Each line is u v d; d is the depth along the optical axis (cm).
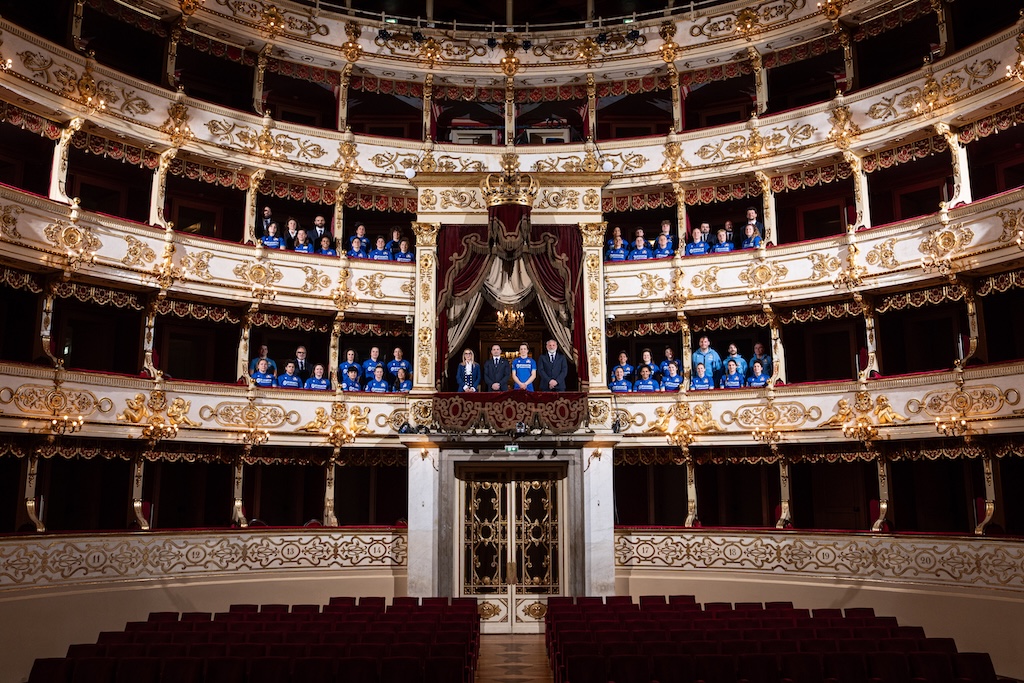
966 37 2650
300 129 2858
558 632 1722
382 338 3133
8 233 2164
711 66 2966
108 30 2753
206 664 1429
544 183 2856
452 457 2659
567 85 3077
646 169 2927
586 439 2648
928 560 2233
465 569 2645
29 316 2389
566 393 2636
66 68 2364
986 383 2242
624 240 3138
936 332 2739
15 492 2412
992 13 2631
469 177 2841
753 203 3083
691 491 2762
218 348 2928
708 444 2709
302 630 1781
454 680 1424
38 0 2506
